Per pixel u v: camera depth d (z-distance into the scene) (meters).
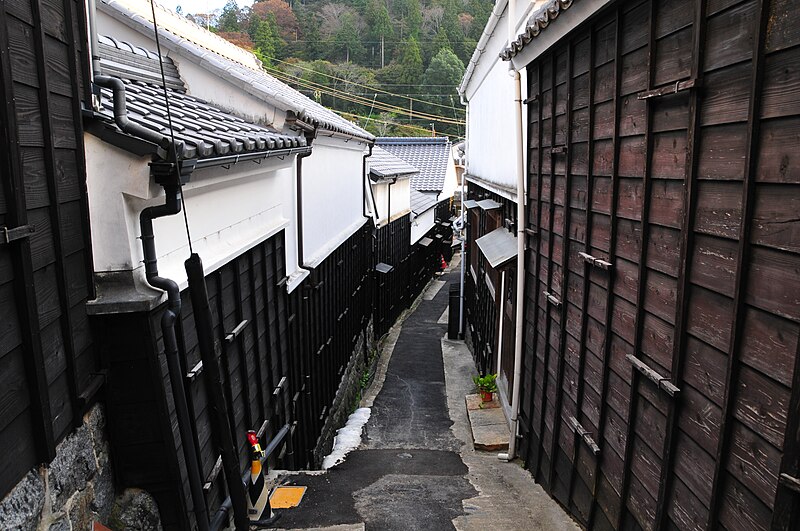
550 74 5.95
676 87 3.12
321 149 8.79
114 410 3.61
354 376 11.87
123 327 3.50
